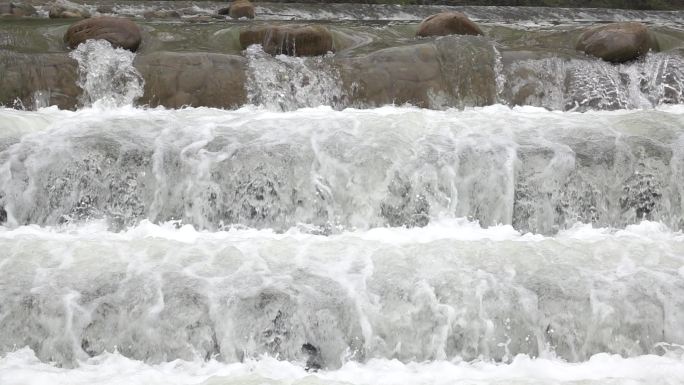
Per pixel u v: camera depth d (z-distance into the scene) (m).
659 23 21.34
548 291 9.26
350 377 8.53
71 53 14.46
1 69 13.95
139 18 19.50
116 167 11.41
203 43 16.58
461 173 11.47
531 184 11.53
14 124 11.93
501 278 9.37
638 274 9.48
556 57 15.40
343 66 14.85
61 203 11.34
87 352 8.99
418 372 8.75
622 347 9.16
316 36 15.32
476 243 9.88
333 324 9.11
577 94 15.14
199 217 11.41
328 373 8.62
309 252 9.75
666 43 16.97
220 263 9.54
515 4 23.84
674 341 9.19
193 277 9.31
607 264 9.66
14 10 19.64
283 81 14.52
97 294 9.12
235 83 14.39
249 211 11.41
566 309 9.19
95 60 14.38
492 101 15.00
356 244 9.89
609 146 11.74
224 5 21.80
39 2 20.56
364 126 11.98
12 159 11.34
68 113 13.30
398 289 9.24
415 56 15.06
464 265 9.54
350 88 14.69
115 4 20.98
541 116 12.74
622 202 11.62
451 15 17.08
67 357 8.99
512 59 15.27
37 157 11.38
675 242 10.15
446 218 11.34
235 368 8.76
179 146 11.59
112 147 11.50
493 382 8.20
